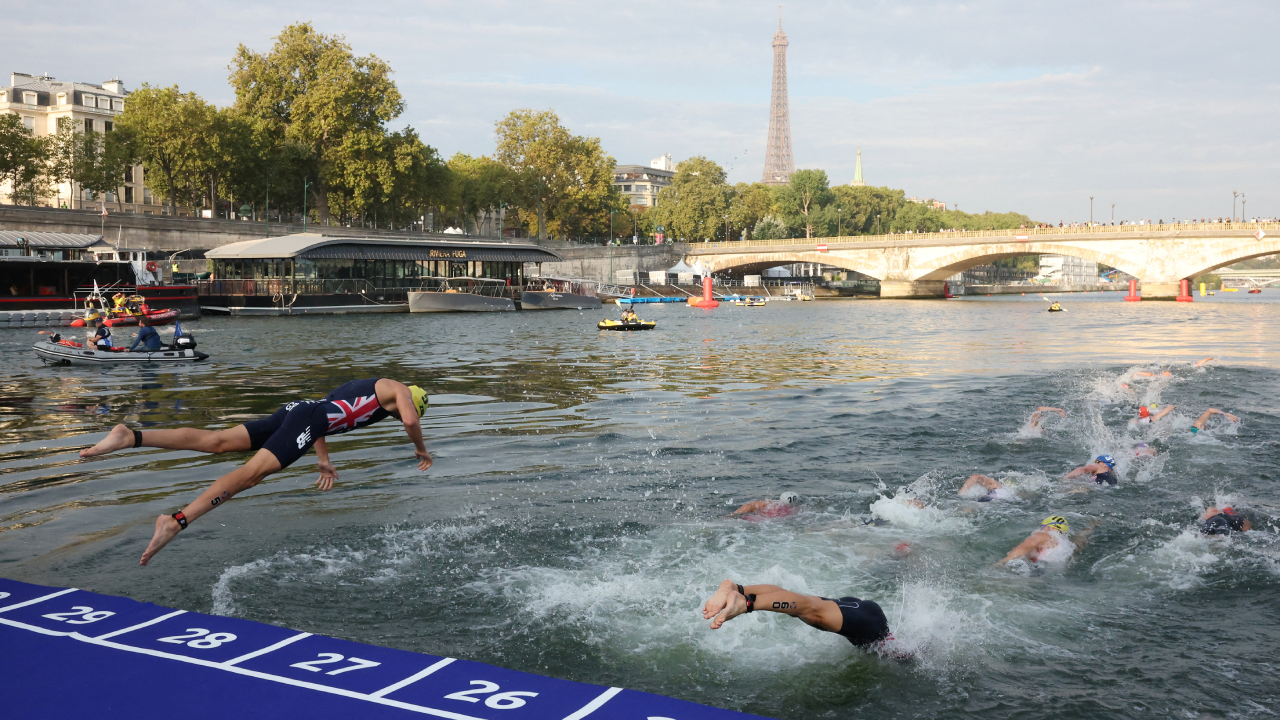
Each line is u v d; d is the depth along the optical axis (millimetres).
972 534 7855
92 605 5816
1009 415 15023
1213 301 94062
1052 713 4637
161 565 6852
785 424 14156
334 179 83812
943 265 102438
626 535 7754
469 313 66625
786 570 6816
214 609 5879
